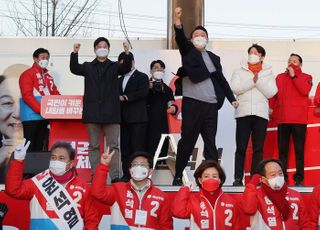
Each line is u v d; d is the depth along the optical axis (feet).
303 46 33.50
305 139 26.53
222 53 31.35
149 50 30.96
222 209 18.90
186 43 23.16
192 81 22.91
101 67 24.23
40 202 18.37
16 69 32.81
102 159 18.49
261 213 19.08
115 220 19.07
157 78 26.99
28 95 26.48
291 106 25.79
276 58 33.32
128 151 25.76
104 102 23.89
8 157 31.60
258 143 24.39
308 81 25.89
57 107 25.34
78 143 26.04
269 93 24.38
